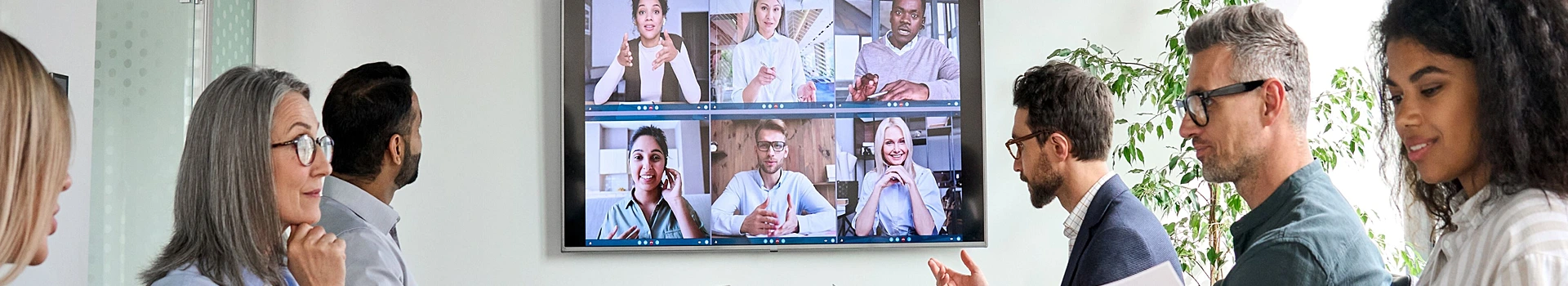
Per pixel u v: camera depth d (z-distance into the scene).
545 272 3.13
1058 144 1.58
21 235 0.82
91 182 1.97
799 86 3.11
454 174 3.11
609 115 3.09
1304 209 1.20
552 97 3.13
